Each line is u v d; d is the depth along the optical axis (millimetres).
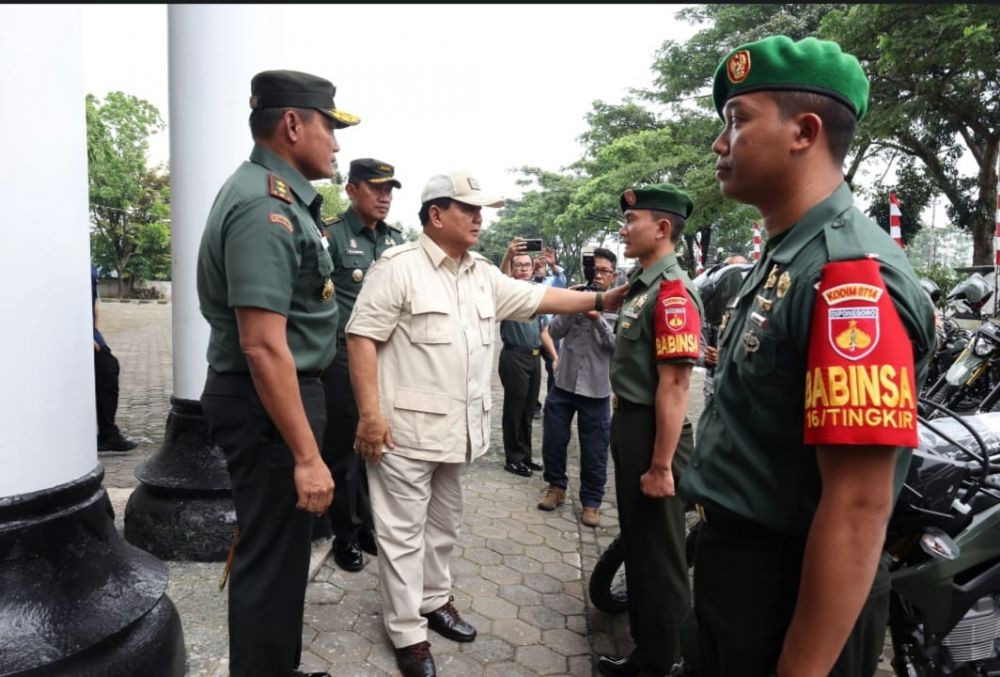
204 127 3070
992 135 13133
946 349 5172
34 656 1683
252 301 1717
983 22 9094
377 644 2584
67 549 1867
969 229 14812
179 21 3037
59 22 1799
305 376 1984
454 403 2441
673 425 2203
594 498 4039
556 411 4238
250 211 1757
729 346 1317
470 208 2410
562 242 38969
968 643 1924
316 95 1944
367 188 3439
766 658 1254
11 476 1763
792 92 1170
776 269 1188
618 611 2959
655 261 2451
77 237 1896
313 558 3205
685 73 18766
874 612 1329
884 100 11836
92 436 1989
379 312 2385
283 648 1956
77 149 1884
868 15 10016
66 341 1862
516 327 4914
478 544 3664
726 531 1283
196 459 3129
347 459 3170
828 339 1032
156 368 10133
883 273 1052
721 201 16781
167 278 38188
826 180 1201
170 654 2070
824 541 1028
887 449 993
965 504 1927
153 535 3062
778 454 1188
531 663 2547
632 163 19328
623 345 2418
